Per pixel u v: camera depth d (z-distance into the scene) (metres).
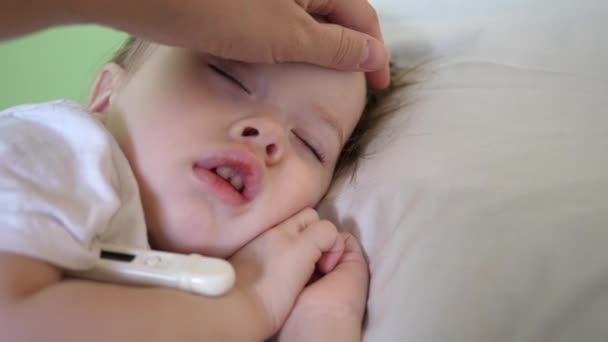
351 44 0.62
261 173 0.63
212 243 0.63
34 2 0.37
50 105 0.62
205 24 0.47
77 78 1.24
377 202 0.65
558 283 0.48
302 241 0.63
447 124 0.69
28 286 0.45
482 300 0.48
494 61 0.77
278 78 0.64
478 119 0.67
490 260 0.50
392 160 0.68
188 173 0.61
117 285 0.50
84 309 0.45
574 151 0.58
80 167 0.56
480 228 0.53
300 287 0.61
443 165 0.62
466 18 0.88
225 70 0.63
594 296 0.46
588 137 0.59
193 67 0.64
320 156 0.72
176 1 0.44
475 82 0.75
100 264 0.52
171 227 0.62
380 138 0.75
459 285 0.50
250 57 0.54
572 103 0.65
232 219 0.63
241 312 0.54
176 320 0.48
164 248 0.64
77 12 0.40
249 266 0.61
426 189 0.60
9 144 0.54
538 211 0.52
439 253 0.53
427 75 0.82
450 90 0.76
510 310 0.48
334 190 0.75
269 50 0.54
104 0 0.40
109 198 0.54
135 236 0.59
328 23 0.65
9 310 0.44
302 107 0.66
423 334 0.49
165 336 0.47
